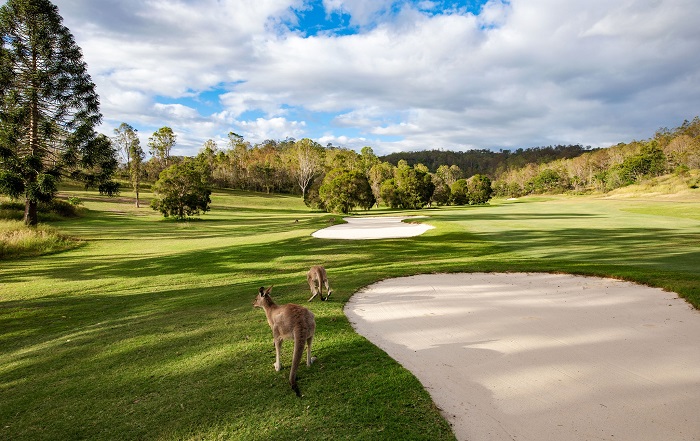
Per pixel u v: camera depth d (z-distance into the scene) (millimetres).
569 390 5699
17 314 12062
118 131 68250
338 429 4656
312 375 6074
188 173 55375
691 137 119188
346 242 24766
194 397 5605
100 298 13977
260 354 6949
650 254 16875
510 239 23922
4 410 5773
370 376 6008
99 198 74938
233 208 81125
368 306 10211
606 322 8594
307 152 111812
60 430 5102
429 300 10719
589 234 25188
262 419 4941
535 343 7516
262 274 16922
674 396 5461
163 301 12469
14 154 32250
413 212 62781
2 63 31734
